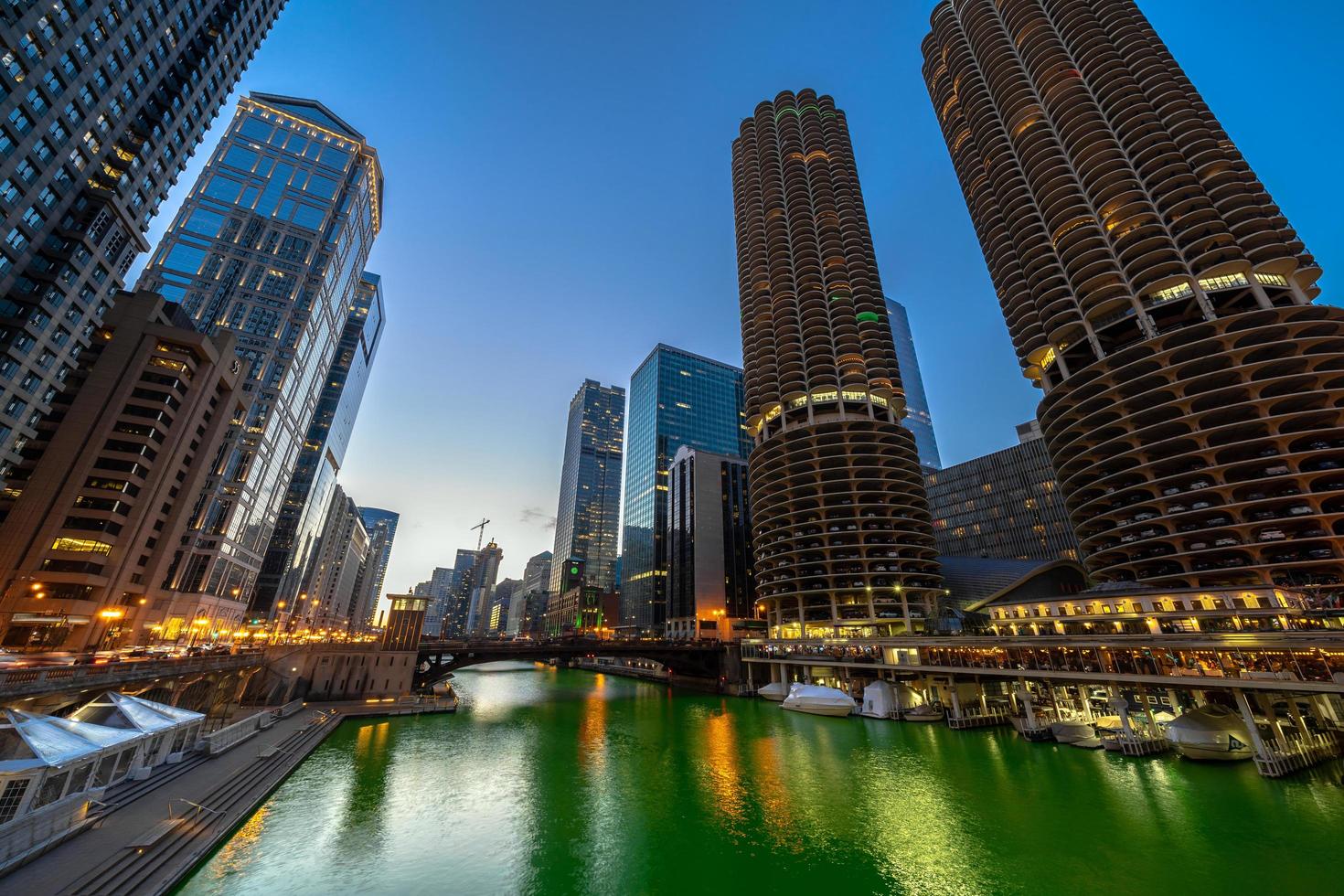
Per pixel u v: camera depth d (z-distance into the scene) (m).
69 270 55.00
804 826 29.67
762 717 67.62
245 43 76.56
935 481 156.12
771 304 119.94
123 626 74.25
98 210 56.53
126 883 18.42
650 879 23.47
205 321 118.56
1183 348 67.00
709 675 100.81
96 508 71.31
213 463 100.75
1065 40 99.19
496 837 27.97
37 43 46.53
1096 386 74.31
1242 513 62.25
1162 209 79.25
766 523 104.19
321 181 145.62
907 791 35.56
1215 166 78.00
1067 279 83.38
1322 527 58.50
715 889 22.61
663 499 195.25
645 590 191.75
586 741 51.75
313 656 67.69
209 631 97.31
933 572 94.31
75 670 29.02
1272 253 69.62
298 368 128.88
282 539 147.12
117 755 25.47
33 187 49.75
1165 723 44.41
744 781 38.38
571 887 22.64
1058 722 51.28
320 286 133.12
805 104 139.88
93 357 76.88
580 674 151.25
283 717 52.06
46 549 67.12
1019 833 28.14
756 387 116.00
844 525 97.12
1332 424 62.06
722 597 147.50
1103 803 32.25
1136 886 22.44
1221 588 56.00
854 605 90.75
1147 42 92.88
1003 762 42.56
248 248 128.88
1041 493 131.75
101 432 73.56
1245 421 61.59
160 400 78.62
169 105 63.88
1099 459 75.31
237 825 26.77
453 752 46.16
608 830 29.05
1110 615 62.25
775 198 129.00
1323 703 44.12
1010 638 55.25
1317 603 50.59
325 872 22.98
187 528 94.38
